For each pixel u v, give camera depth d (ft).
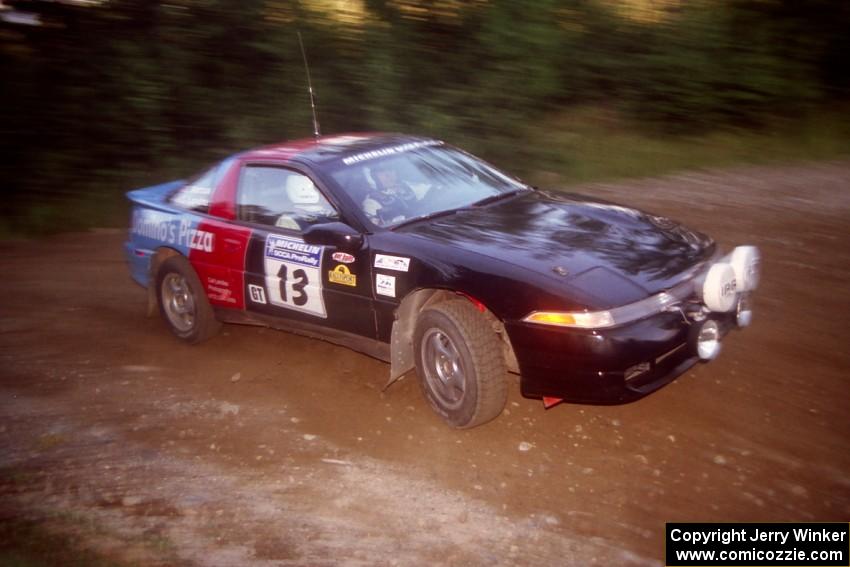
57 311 24.08
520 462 14.35
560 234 15.80
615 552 11.92
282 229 17.85
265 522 13.00
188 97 38.63
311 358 19.29
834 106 43.09
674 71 41.98
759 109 42.01
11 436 16.46
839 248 25.09
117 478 14.57
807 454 14.02
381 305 15.87
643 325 13.67
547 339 13.75
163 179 37.50
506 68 41.32
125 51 38.27
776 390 16.17
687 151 40.24
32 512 13.56
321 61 40.40
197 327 20.21
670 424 15.23
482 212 17.06
